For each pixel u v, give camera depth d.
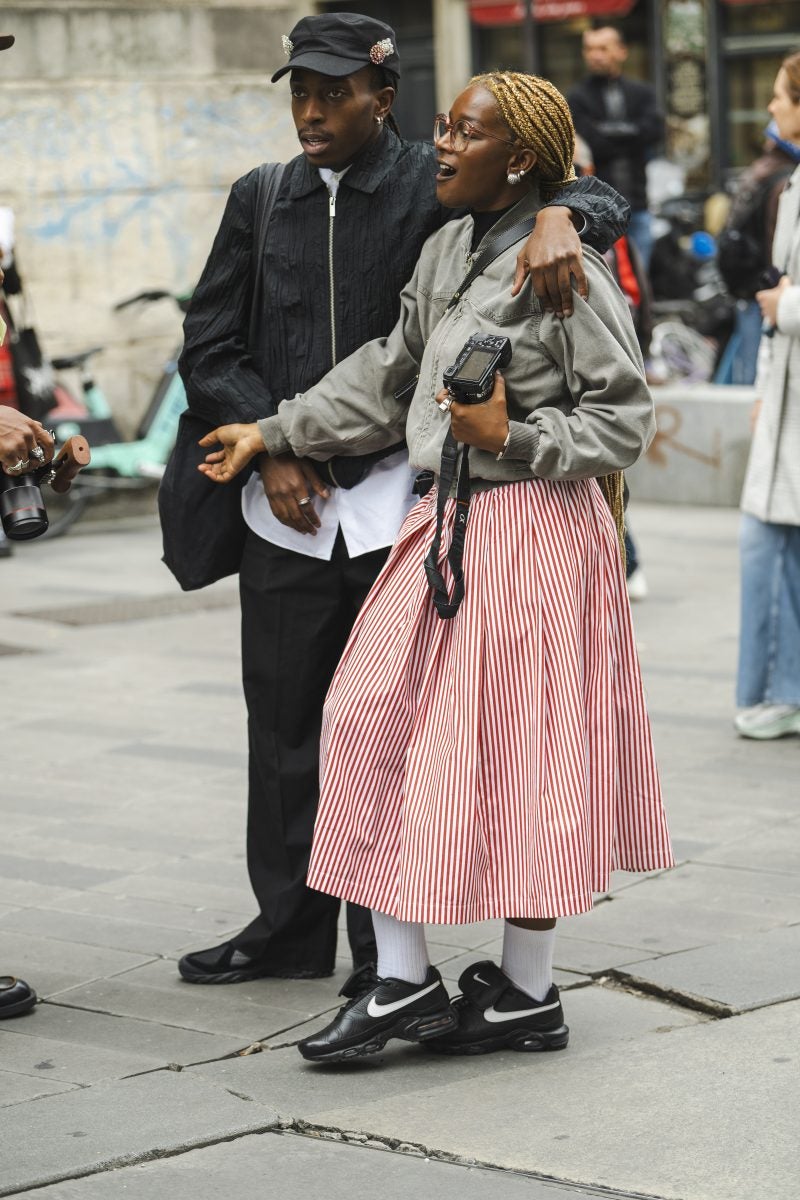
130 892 6.34
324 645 5.38
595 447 4.61
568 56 30.52
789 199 8.01
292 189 5.20
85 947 5.80
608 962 5.61
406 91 31.69
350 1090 4.70
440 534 4.70
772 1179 4.13
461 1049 4.91
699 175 29.64
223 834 7.01
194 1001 5.35
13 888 6.39
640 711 4.86
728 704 8.95
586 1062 4.86
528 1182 4.16
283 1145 4.38
